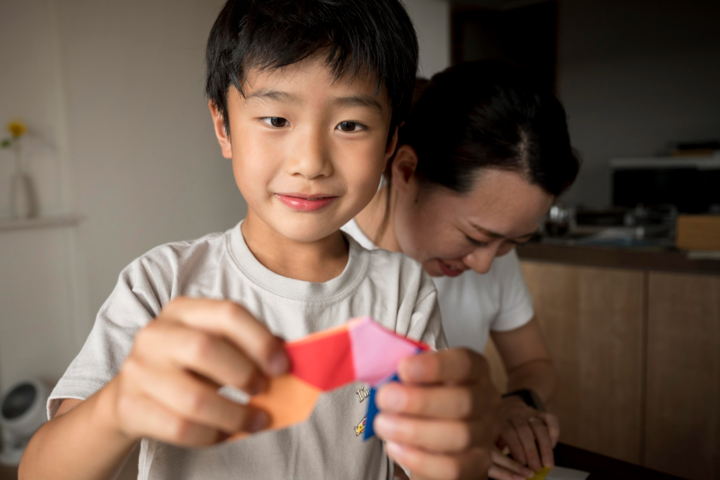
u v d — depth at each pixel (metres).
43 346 2.69
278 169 0.49
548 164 0.77
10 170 2.61
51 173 2.73
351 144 0.50
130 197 2.97
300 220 0.50
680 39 4.54
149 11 2.99
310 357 0.32
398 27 0.56
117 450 0.37
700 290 1.71
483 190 0.79
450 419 0.34
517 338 1.24
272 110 0.48
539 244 2.29
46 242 2.69
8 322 2.57
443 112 0.83
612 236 2.50
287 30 0.48
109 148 2.88
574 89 5.12
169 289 0.54
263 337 0.31
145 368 0.31
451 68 0.90
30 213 2.61
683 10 4.49
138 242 3.02
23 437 2.28
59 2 2.64
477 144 0.78
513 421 0.89
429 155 0.84
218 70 0.55
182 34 3.15
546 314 2.07
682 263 1.86
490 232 0.83
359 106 0.49
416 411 0.33
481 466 0.36
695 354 1.74
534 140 0.76
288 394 0.33
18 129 2.55
